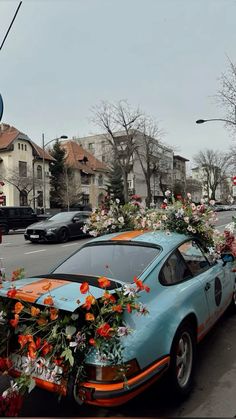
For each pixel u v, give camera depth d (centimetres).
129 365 280
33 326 312
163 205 553
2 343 328
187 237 463
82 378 281
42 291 324
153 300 336
